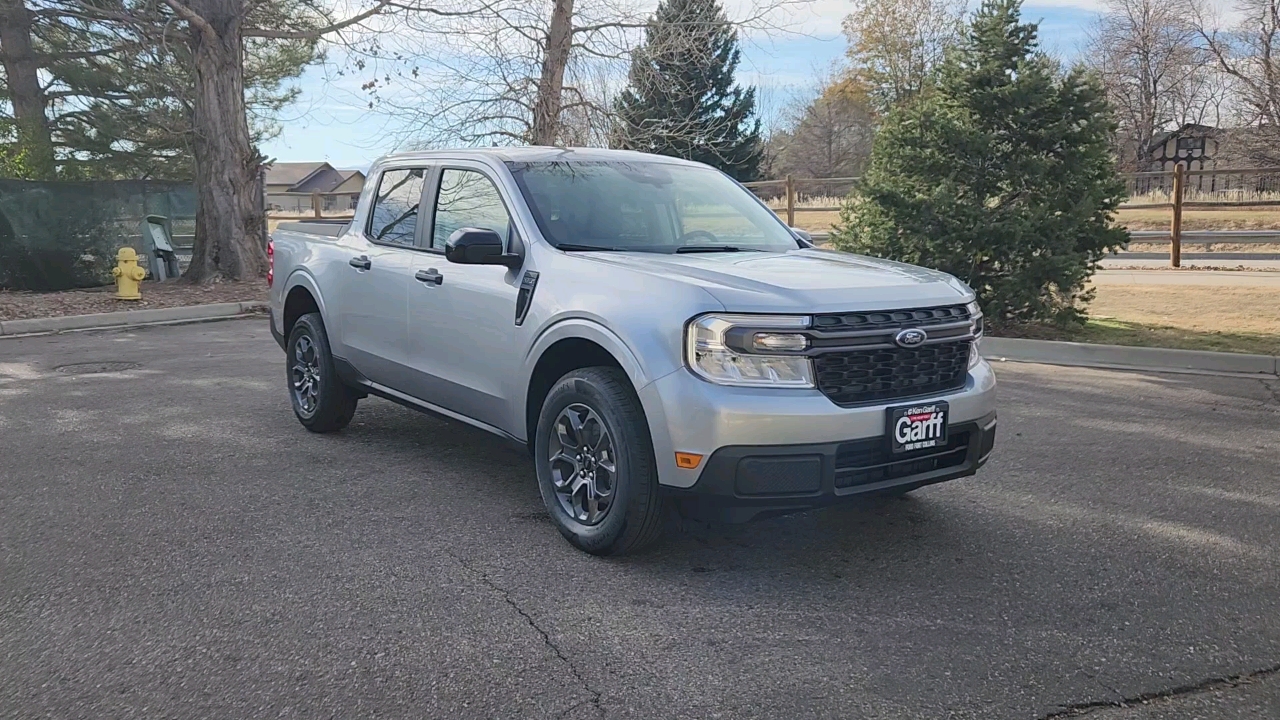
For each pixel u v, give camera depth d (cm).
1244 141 3888
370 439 666
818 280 429
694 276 427
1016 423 714
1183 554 458
